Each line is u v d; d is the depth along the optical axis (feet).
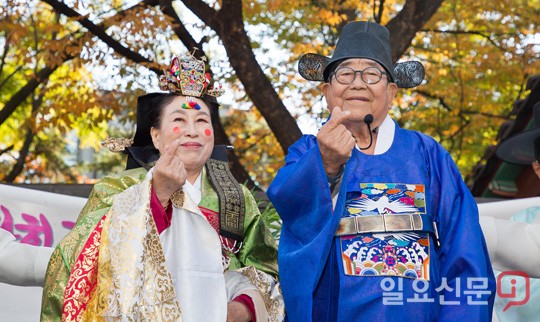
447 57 37.96
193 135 14.66
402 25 29.50
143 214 13.12
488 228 15.84
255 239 15.20
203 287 13.62
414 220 13.60
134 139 15.49
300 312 13.42
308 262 13.38
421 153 14.21
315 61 15.19
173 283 13.62
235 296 14.37
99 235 13.51
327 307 13.65
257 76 28.27
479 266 13.47
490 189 29.53
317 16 33.14
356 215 13.62
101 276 13.20
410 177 13.93
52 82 36.45
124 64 30.22
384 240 13.53
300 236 13.73
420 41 37.83
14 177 37.27
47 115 34.04
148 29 28.17
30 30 34.30
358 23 14.57
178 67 14.97
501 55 35.88
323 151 13.24
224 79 33.35
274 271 15.10
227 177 15.52
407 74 15.17
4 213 18.95
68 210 19.38
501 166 28.53
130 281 12.91
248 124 41.91
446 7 36.68
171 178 13.35
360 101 14.02
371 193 13.75
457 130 38.91
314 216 13.46
